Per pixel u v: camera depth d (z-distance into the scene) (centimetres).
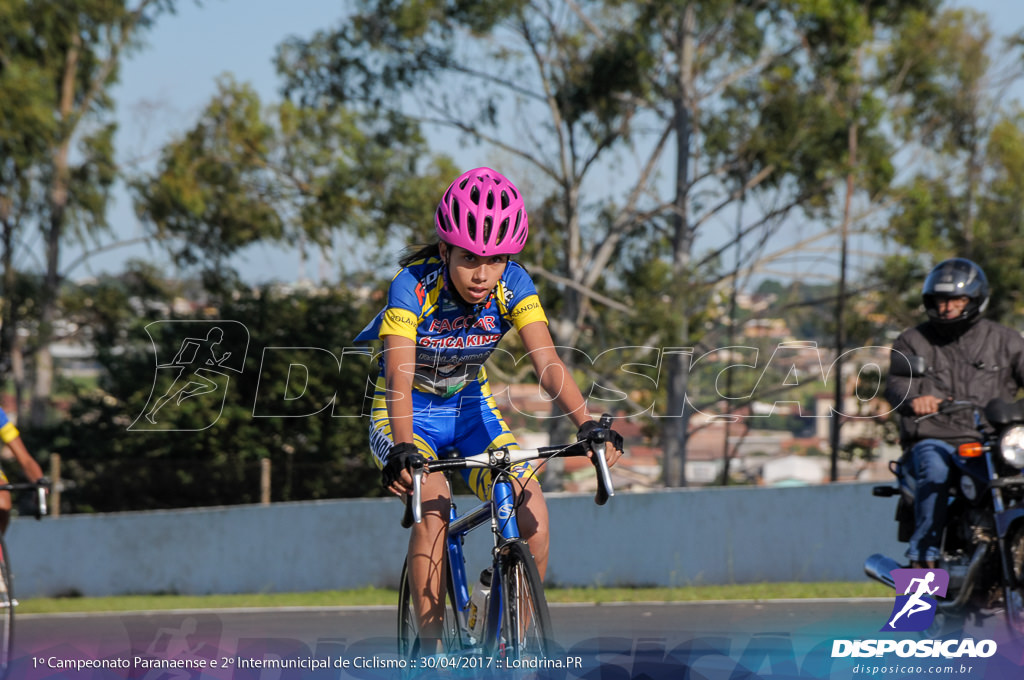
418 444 1100
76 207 7606
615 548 2916
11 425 1647
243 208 6581
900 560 2614
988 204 6675
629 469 5303
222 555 3447
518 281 1095
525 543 955
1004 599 1220
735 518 2817
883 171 6122
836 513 2708
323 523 3328
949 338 1420
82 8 7438
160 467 4322
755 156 6188
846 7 5928
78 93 7938
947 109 6669
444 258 1052
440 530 1055
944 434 1376
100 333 7462
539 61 6525
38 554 3644
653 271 6719
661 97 6450
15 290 7650
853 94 6122
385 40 6469
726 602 2152
